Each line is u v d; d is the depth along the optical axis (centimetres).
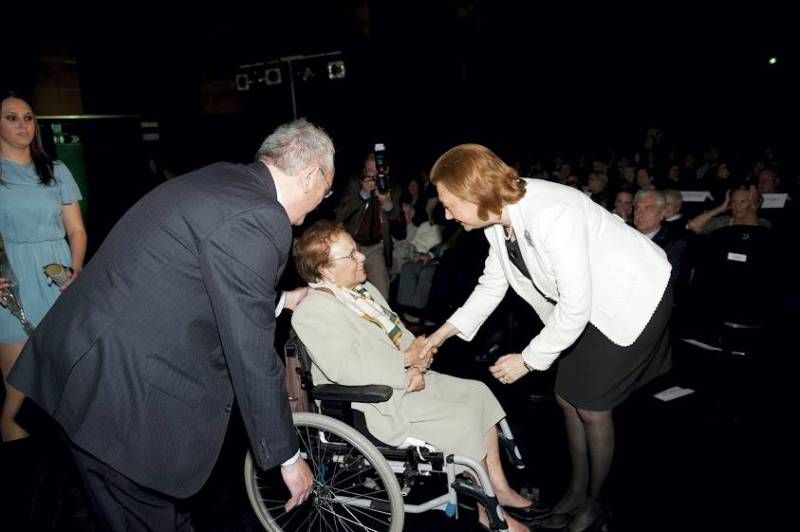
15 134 226
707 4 1148
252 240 121
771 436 254
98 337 125
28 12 602
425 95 1009
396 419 180
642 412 280
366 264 404
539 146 1225
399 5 909
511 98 1168
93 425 127
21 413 255
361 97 887
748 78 1162
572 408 197
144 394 127
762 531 194
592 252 166
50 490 222
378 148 386
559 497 218
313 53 809
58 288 246
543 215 156
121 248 128
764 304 286
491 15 1085
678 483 223
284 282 386
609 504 212
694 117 1226
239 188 129
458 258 374
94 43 654
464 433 182
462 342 372
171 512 148
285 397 132
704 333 310
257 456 131
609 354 177
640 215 301
